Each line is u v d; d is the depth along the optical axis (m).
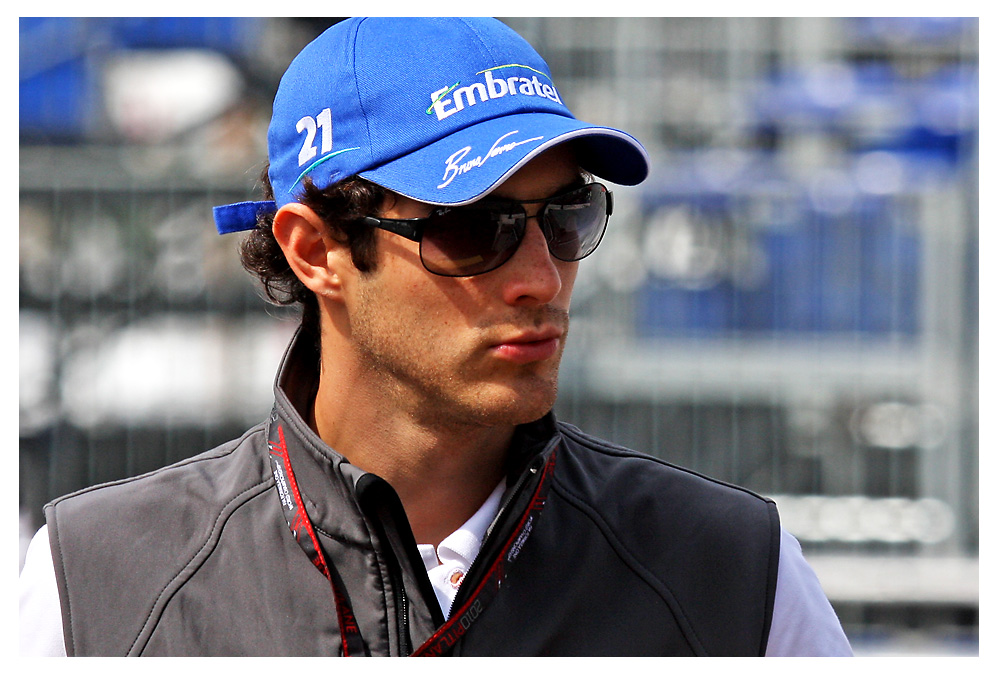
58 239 17.27
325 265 6.25
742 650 5.90
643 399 18.36
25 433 17.00
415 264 5.76
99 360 17.28
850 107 19.14
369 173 5.89
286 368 6.38
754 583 6.02
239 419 17.34
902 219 18.42
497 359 5.70
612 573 5.93
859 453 18.28
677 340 18.45
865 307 18.45
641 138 19.17
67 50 19.78
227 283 17.44
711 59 19.33
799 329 18.48
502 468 6.16
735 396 18.42
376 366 5.99
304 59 6.31
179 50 19.80
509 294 5.68
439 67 5.95
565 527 6.02
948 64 19.30
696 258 18.47
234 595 5.77
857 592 17.52
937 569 17.58
